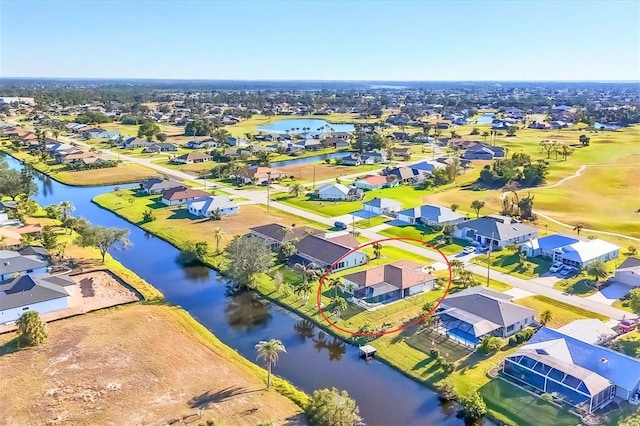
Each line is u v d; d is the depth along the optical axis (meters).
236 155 198.50
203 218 117.31
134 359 58.28
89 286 78.56
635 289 69.25
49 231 95.19
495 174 152.50
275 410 49.47
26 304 68.06
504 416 49.12
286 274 84.56
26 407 49.47
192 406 49.84
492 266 88.00
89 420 47.66
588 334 61.56
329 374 57.03
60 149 197.12
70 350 60.06
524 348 56.59
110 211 125.94
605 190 143.00
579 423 47.50
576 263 86.19
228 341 64.31
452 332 63.88
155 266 89.75
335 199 135.50
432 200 134.62
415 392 53.81
